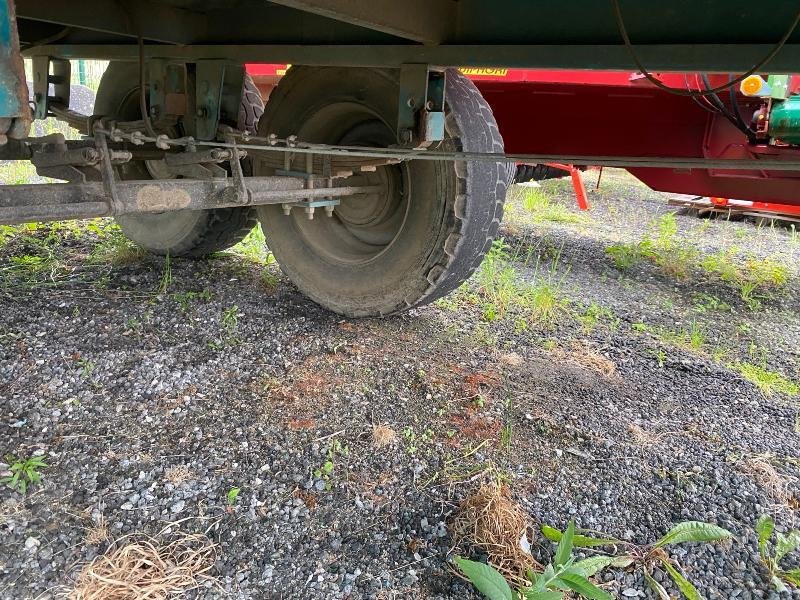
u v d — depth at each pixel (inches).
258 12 119.7
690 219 307.7
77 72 493.4
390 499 88.7
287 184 118.3
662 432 109.3
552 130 198.7
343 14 80.0
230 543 78.8
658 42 78.4
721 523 87.4
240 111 149.9
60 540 76.7
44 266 162.6
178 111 142.5
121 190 90.4
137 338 127.3
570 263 213.3
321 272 144.0
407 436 102.3
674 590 76.0
